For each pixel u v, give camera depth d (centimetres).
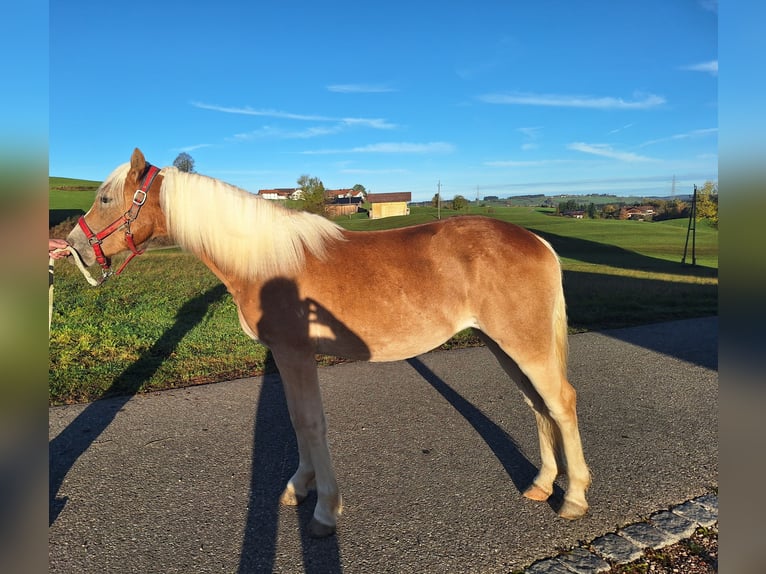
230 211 286
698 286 1278
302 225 289
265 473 341
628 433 408
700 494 316
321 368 579
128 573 244
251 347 623
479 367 588
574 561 252
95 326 667
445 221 310
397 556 256
